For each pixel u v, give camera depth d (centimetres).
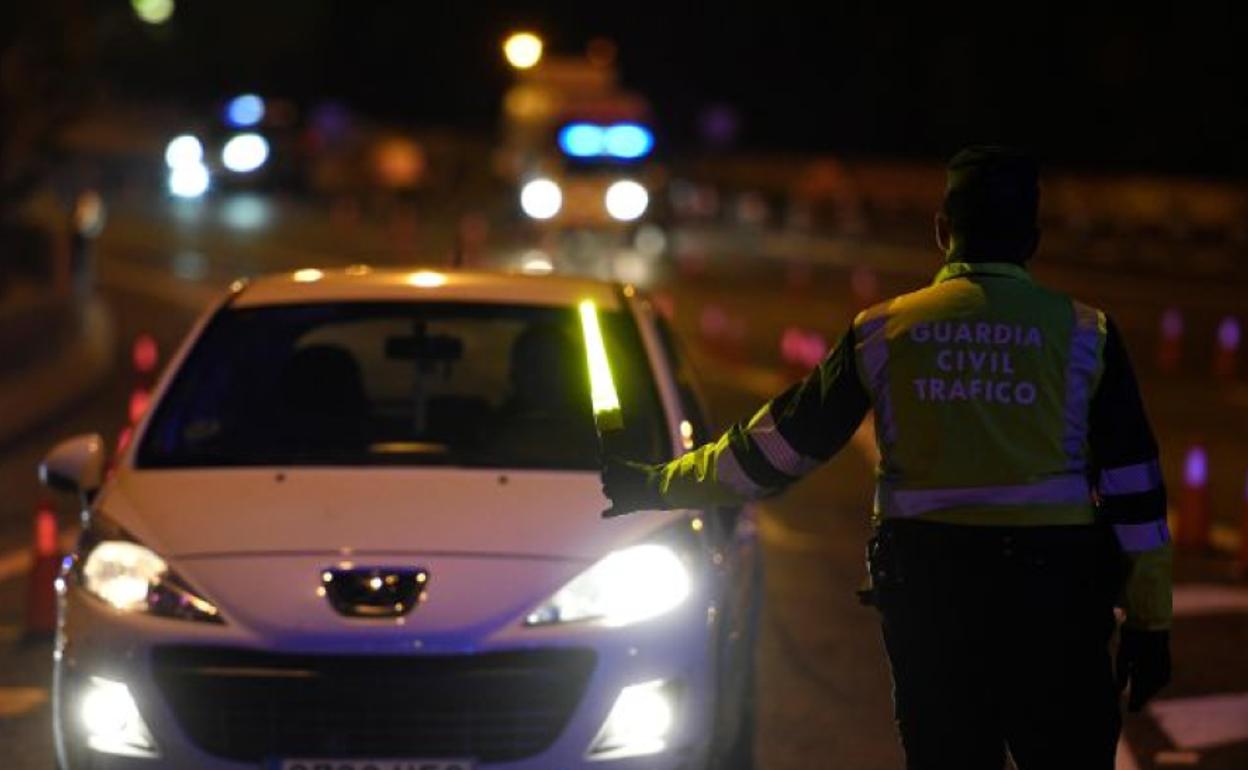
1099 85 12912
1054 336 1023
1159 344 5547
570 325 1595
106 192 11306
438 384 1675
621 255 8275
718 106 15175
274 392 1548
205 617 1275
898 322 1035
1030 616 1007
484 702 1257
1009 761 1588
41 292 5200
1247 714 1842
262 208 10669
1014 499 1012
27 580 2420
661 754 1275
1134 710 1041
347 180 10825
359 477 1420
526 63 9325
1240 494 3209
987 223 1046
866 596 1057
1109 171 12494
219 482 1411
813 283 7388
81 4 5981
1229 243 8969
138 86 18100
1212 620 2269
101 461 1524
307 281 1673
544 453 1499
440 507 1362
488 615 1266
